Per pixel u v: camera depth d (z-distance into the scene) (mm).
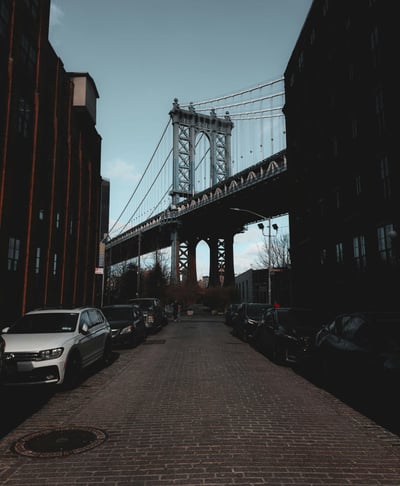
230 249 80000
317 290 27484
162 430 5441
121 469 4172
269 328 12094
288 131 34969
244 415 6156
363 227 21375
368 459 4461
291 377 9305
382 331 6539
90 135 30781
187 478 3949
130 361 11836
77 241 27391
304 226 30891
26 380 7492
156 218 78875
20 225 19312
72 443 4953
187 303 65000
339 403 6965
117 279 57094
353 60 23094
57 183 23688
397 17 18781
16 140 18891
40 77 21234
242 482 3861
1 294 17312
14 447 4840
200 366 10758
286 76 35750
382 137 19906
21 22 19281
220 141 85188
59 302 24234
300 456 4527
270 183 53406
